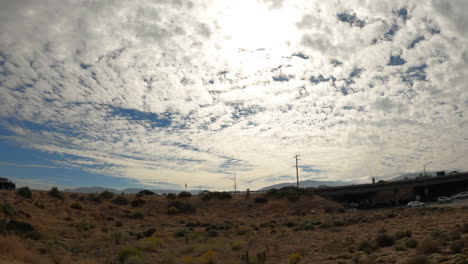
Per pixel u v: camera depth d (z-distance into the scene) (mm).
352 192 104438
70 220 45125
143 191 87500
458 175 111562
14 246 18625
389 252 18609
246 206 79562
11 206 37375
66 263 18594
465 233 20719
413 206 65062
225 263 19703
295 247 26219
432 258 14781
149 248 27141
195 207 75875
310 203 80312
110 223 50469
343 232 35000
